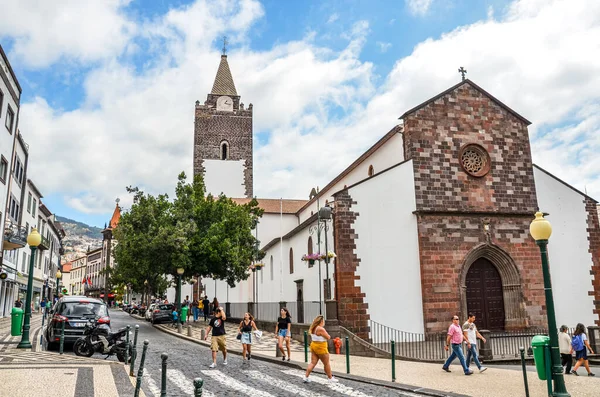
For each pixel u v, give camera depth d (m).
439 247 27.67
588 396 12.43
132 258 41.09
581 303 29.38
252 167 67.62
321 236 31.12
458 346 16.31
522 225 29.45
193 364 17.14
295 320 30.94
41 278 60.75
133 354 13.98
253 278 49.88
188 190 36.94
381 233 27.05
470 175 29.28
